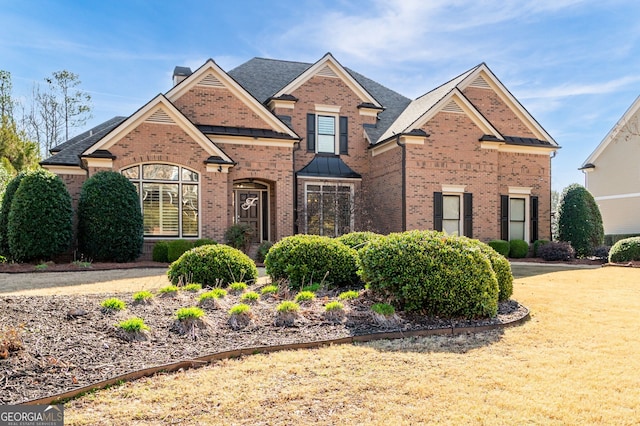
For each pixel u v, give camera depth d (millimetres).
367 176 21609
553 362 5148
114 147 15984
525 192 20969
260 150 18500
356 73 25828
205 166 16969
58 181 14648
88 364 4734
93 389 4254
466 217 19141
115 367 4719
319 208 20312
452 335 6340
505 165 20891
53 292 9312
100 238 14672
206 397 4133
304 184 20281
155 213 16500
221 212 17141
